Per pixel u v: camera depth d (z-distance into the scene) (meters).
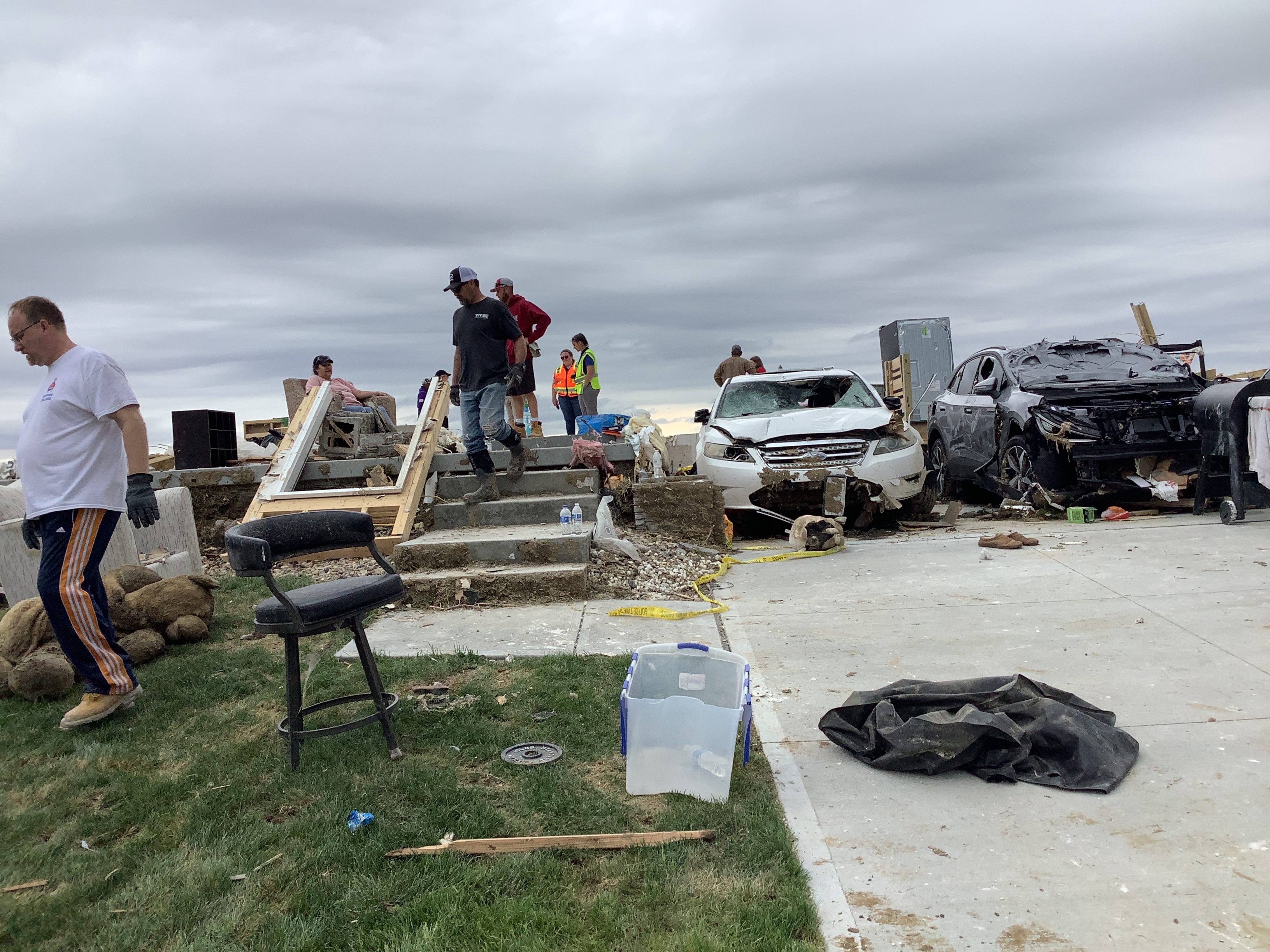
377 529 7.76
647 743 3.19
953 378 11.99
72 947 2.36
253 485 9.02
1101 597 5.66
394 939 2.32
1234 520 7.87
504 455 8.79
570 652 4.93
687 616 5.71
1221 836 2.74
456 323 7.65
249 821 3.00
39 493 3.80
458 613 5.96
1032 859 2.68
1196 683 4.03
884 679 4.34
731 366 13.39
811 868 2.67
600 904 2.46
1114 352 10.30
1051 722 3.29
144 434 3.89
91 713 3.93
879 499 8.48
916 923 2.38
